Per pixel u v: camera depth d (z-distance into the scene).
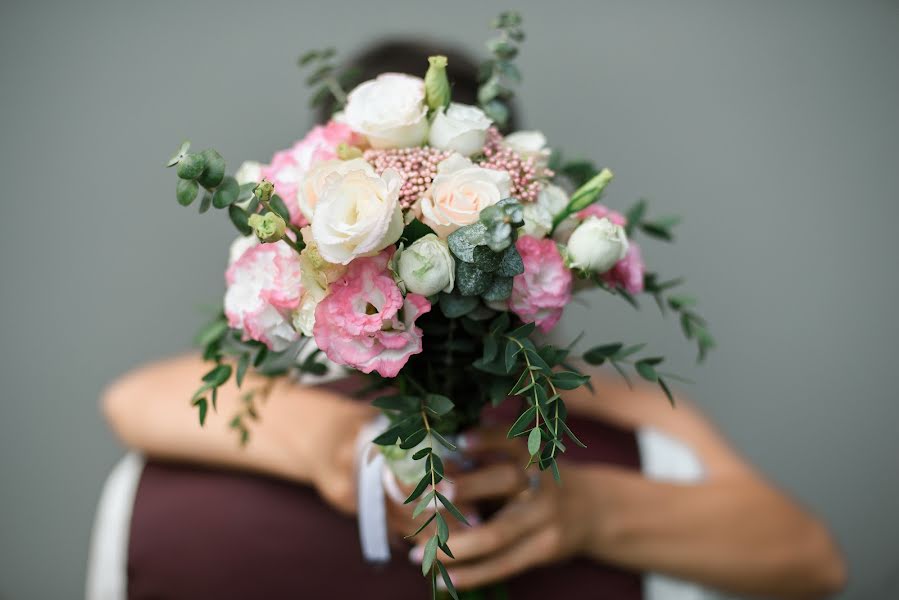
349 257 0.64
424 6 1.74
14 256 1.73
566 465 0.94
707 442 1.04
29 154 1.71
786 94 1.81
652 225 0.83
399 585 0.90
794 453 1.91
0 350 1.74
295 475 0.91
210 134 1.74
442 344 0.73
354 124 0.70
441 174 0.67
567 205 0.72
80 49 1.70
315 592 0.90
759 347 1.88
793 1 1.80
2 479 1.75
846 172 1.83
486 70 0.78
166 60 1.72
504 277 0.67
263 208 0.70
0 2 1.68
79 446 1.77
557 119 1.80
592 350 0.74
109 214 1.74
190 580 0.90
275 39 1.73
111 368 1.77
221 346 0.80
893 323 1.86
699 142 1.82
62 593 1.78
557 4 1.77
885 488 1.90
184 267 1.77
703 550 0.92
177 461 0.95
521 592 0.91
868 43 1.79
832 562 0.96
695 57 1.80
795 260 1.85
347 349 0.66
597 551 0.91
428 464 0.67
